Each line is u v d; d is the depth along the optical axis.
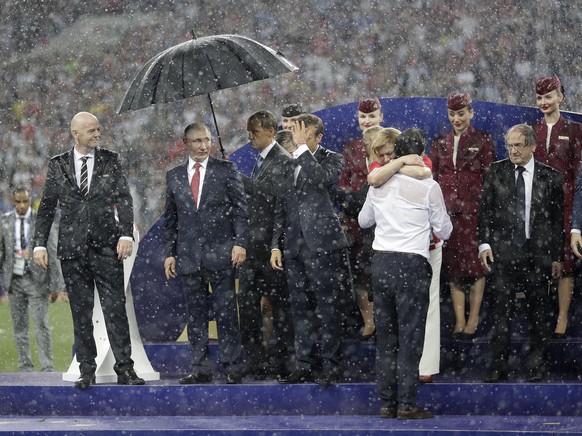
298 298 25.86
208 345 27.14
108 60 86.75
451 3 79.62
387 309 23.84
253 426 23.22
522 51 76.94
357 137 30.69
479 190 28.41
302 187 25.78
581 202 26.05
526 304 29.14
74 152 26.25
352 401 24.94
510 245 26.25
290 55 83.12
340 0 83.81
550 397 24.44
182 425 23.55
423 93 80.25
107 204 25.94
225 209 26.56
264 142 27.20
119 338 25.95
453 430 22.14
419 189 23.58
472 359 27.72
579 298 29.11
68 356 47.53
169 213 27.02
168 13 87.50
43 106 85.50
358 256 28.67
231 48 27.22
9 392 25.91
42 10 87.50
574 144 28.06
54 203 26.28
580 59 75.31
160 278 31.23
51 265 38.59
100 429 23.11
